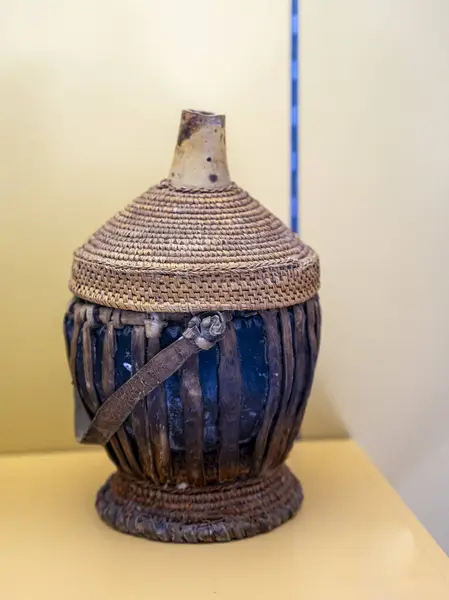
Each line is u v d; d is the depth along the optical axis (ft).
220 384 2.74
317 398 3.88
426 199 3.75
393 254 3.78
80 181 3.63
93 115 3.58
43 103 3.55
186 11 3.55
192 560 2.81
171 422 2.82
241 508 2.99
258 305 2.74
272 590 2.62
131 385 2.76
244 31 3.58
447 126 3.69
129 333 2.77
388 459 3.95
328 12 3.58
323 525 3.06
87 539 2.97
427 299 3.83
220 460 2.87
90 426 2.92
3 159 3.58
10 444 3.82
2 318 3.71
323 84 3.63
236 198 2.94
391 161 3.70
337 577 2.70
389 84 3.65
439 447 3.94
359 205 3.73
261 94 3.62
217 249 2.74
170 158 3.64
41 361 3.76
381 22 3.60
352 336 3.84
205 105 3.61
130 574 2.72
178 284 2.68
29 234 3.65
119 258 2.76
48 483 3.44
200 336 2.68
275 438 2.93
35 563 2.79
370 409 3.91
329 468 3.57
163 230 2.79
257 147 3.66
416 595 2.60
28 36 3.50
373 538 2.97
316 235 3.74
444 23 3.62
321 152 3.68
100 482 3.45
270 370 2.80
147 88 3.58
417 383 3.89
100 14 3.51
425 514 3.97
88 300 2.85
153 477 2.94
